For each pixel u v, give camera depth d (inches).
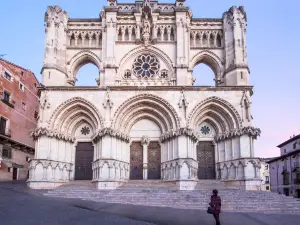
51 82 1818.4
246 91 1749.5
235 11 1942.7
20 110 2257.6
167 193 1364.4
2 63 2065.7
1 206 915.4
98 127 1713.8
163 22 1980.8
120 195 1342.3
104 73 1876.2
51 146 1695.4
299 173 2888.8
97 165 1644.9
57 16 1932.8
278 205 1246.9
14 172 2126.0
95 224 745.6
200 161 1807.3
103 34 1943.9
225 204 1243.2
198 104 1733.5
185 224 845.2
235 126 1726.1
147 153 1811.0
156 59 1952.5
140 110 1812.3
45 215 820.0
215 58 1964.8
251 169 1640.0
